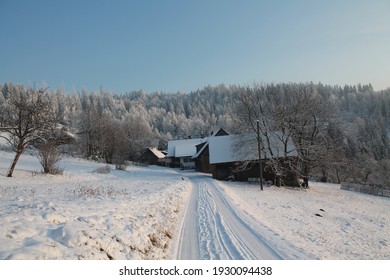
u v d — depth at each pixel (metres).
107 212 9.20
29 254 5.04
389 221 21.27
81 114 66.00
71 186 19.56
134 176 37.16
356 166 52.00
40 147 27.53
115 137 62.03
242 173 40.78
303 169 36.84
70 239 6.11
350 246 12.51
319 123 37.44
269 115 37.38
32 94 25.34
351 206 26.92
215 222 12.62
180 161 80.19
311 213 20.27
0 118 24.28
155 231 9.42
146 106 190.25
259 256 8.41
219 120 139.25
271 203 22.20
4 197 11.67
